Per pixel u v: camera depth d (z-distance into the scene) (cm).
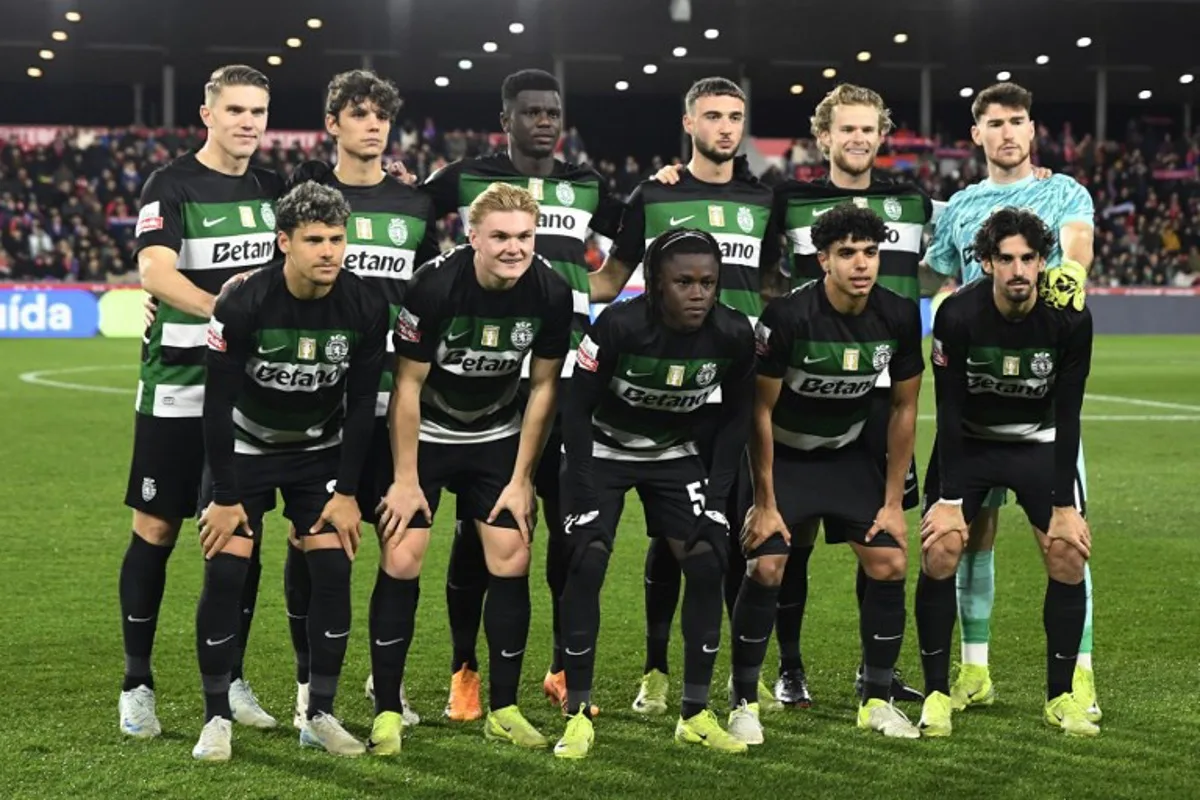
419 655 506
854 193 468
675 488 409
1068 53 2938
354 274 396
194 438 424
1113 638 521
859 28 2711
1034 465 424
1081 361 407
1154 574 633
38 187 2547
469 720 430
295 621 428
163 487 422
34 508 792
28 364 1742
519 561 406
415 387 400
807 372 407
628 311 388
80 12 2564
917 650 518
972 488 423
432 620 555
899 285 467
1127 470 952
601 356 389
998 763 380
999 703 445
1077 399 411
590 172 485
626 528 755
